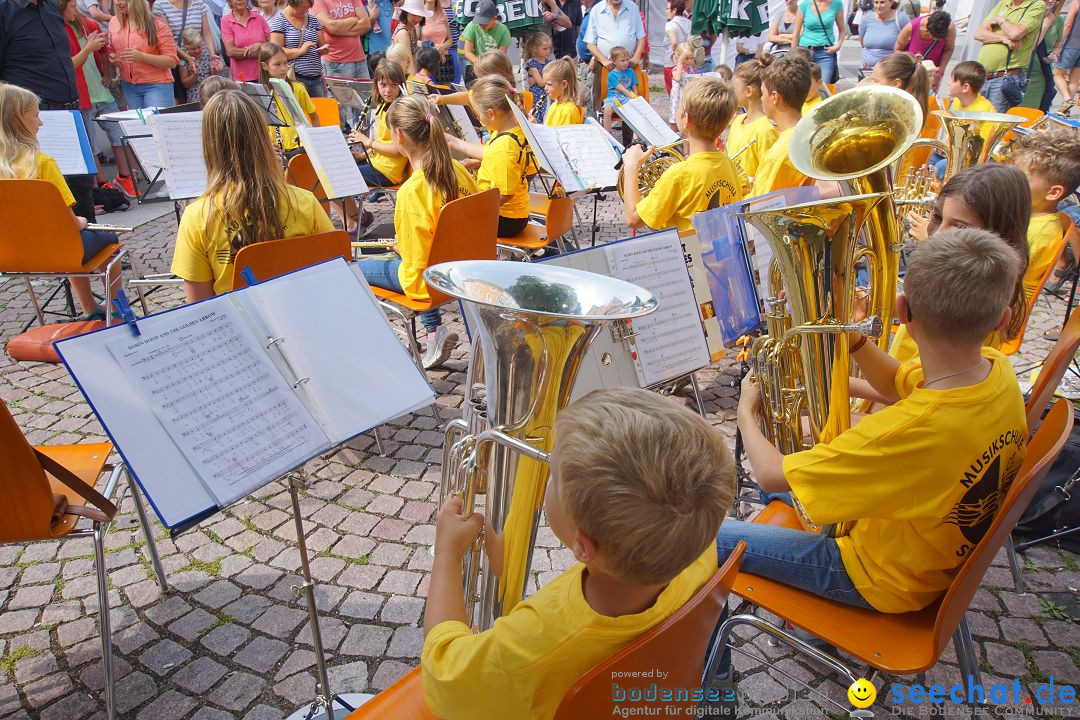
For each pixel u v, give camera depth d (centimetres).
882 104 267
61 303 503
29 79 592
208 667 228
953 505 153
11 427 174
